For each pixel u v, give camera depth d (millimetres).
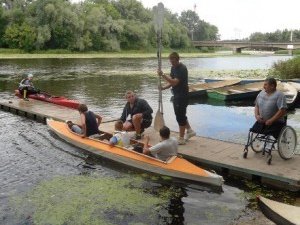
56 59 35562
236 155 5570
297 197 4656
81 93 13484
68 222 4035
